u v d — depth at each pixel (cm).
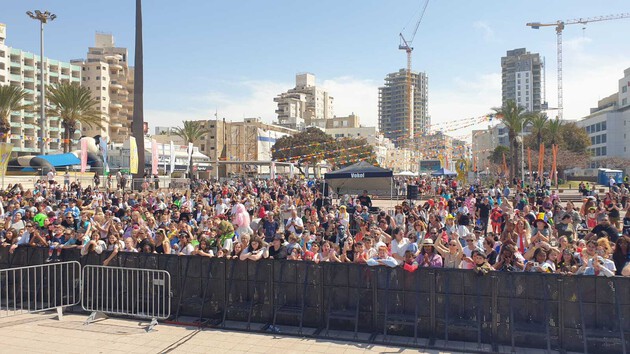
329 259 916
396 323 826
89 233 1101
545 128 7325
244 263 916
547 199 1789
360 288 854
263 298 907
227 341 815
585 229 1452
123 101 11838
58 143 10438
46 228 1266
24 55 10094
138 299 962
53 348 781
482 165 11912
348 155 7519
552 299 763
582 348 746
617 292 727
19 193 2281
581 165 7281
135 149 3331
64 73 10919
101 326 904
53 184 2947
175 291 952
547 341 744
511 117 5403
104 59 11738
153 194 2450
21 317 956
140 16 3600
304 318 885
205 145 11038
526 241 1074
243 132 11244
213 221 1324
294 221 1323
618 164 9000
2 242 1098
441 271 814
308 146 7488
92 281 986
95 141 5253
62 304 992
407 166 14938
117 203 2100
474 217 1816
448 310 805
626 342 721
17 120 9700
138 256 973
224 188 2642
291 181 4150
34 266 974
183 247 1034
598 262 761
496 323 785
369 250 929
